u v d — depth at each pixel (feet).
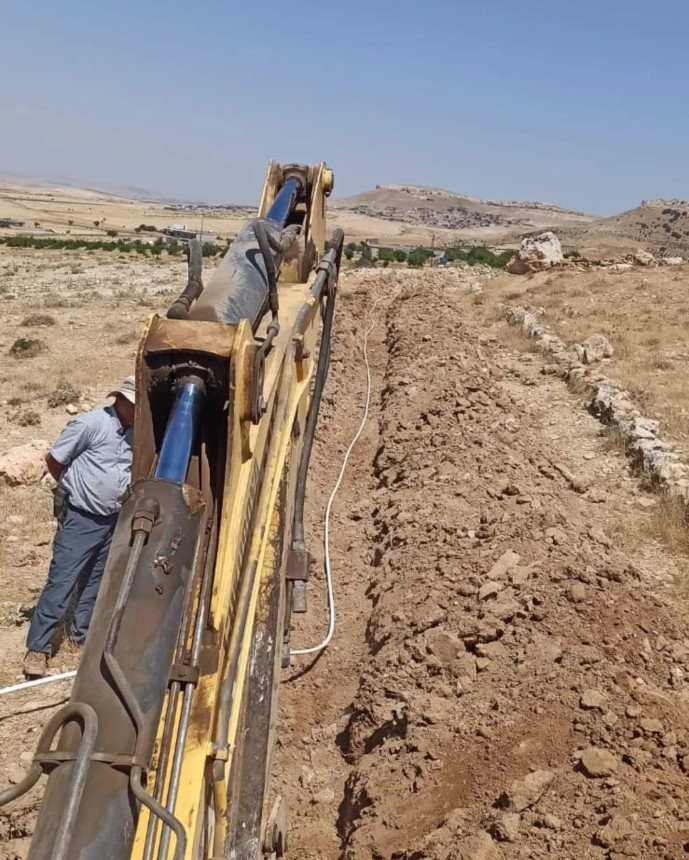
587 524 26.22
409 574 21.90
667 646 18.76
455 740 15.66
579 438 35.91
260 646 11.91
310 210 21.67
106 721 7.81
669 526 26.30
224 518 10.70
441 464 28.76
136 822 7.63
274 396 14.26
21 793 7.23
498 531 23.20
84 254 144.25
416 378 40.73
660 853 12.49
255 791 10.54
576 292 71.31
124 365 49.80
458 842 12.96
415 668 17.87
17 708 18.04
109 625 8.41
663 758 14.71
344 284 78.43
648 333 55.26
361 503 29.12
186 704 9.04
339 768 16.94
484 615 18.97
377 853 13.69
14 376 46.01
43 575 23.75
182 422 10.73
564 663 17.37
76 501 18.61
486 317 63.36
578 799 13.78
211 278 14.93
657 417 37.22
